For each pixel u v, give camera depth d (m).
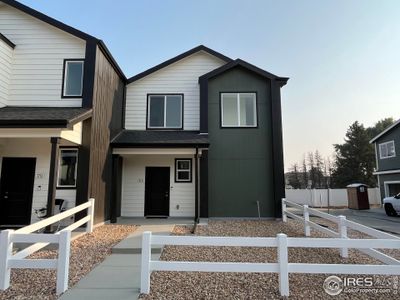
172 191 11.77
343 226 5.89
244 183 11.25
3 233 4.10
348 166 35.97
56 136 7.54
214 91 11.79
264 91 11.75
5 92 9.00
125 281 4.39
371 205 22.42
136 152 10.52
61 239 4.07
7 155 9.42
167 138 10.91
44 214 8.91
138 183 11.80
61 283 3.96
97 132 9.12
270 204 11.12
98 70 9.30
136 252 6.07
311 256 5.85
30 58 9.28
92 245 6.61
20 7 9.27
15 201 9.25
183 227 9.20
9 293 3.92
